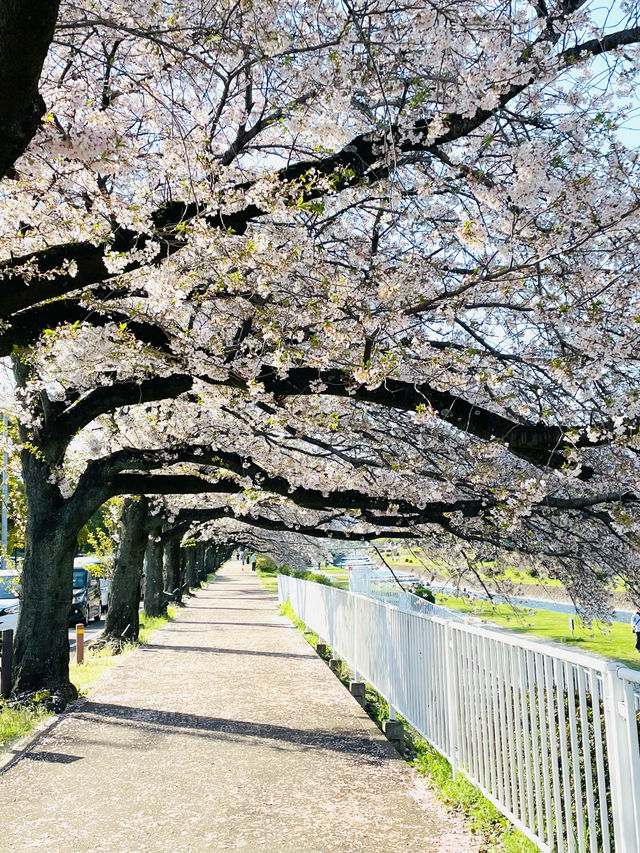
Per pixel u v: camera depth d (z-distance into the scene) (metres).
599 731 3.58
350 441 9.77
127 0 4.68
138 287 6.48
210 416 9.88
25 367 10.45
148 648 16.34
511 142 5.93
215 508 16.30
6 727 8.38
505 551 10.10
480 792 5.57
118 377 8.71
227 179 5.74
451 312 6.33
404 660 7.98
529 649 4.46
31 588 10.30
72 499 10.50
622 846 3.31
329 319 6.21
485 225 6.14
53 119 4.54
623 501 7.55
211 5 5.29
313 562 37.09
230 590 43.78
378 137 5.65
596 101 5.80
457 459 8.84
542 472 8.30
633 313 6.45
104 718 9.12
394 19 5.77
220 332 7.35
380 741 7.91
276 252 5.79
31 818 5.49
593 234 5.65
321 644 15.39
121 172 5.46
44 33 3.23
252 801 5.86
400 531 10.86
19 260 5.63
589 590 9.80
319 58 5.24
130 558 17.27
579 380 6.14
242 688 11.28
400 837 5.00
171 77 5.79
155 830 5.20
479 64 5.38
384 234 7.05
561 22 5.67
